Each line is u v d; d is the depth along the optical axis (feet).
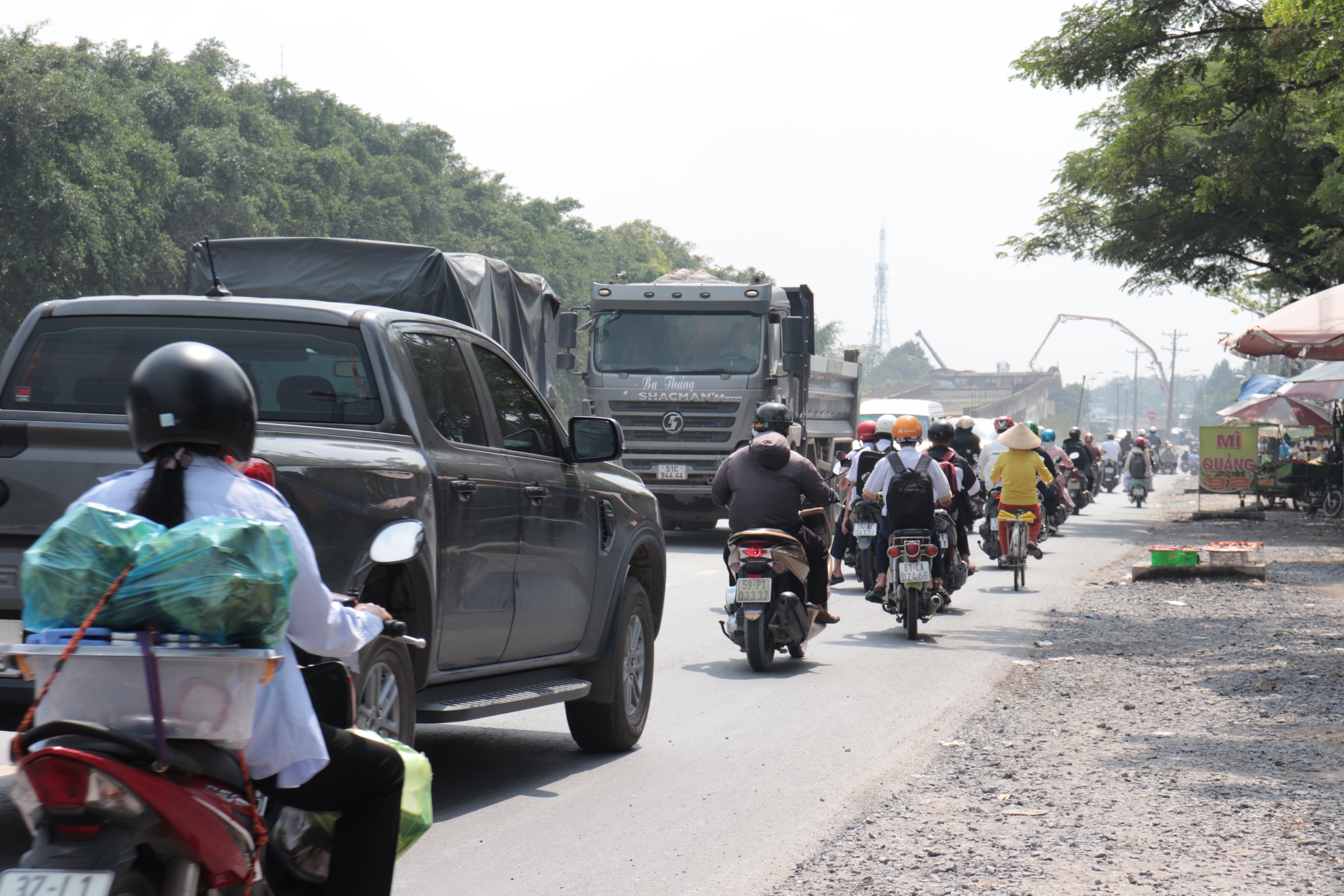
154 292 242.78
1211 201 85.25
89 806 11.85
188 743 12.67
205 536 12.46
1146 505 182.60
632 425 100.68
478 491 27.43
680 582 76.79
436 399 27.55
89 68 271.69
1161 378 529.86
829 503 49.11
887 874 23.34
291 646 14.67
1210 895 22.06
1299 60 67.72
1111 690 43.16
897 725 37.63
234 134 277.64
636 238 644.27
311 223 306.76
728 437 99.50
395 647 24.20
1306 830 26.02
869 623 61.46
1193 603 68.18
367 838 15.11
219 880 12.87
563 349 95.96
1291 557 95.76
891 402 150.92
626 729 33.83
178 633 12.51
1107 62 71.51
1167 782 30.30
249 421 13.78
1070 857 24.31
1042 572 86.33
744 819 27.37
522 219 469.57
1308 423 171.83
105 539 12.40
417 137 432.66
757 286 99.71
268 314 26.45
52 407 25.73
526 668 30.17
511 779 31.07
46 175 201.87
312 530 22.71
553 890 22.58
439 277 66.08
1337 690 42.39
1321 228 127.65
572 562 31.60
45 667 12.50
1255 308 164.76
